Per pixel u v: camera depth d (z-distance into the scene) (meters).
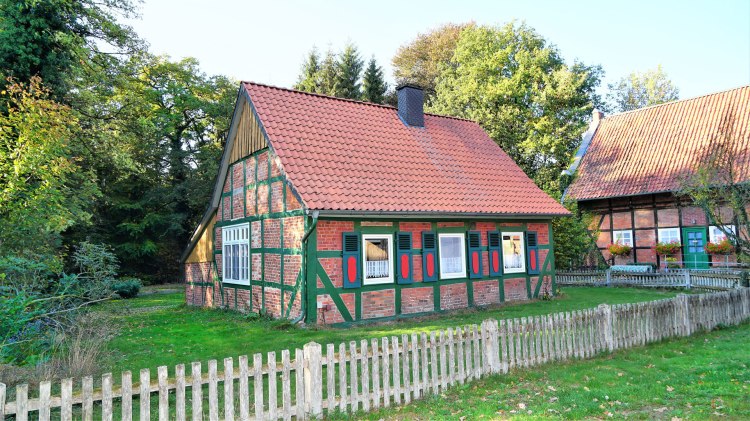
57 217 12.13
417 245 14.00
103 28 21.41
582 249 23.75
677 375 7.49
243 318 14.20
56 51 17.73
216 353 9.59
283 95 15.44
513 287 16.17
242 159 16.09
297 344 10.09
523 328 7.91
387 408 6.25
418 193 14.30
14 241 10.55
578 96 31.41
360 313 12.80
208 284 18.22
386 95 44.41
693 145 23.16
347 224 12.80
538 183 27.02
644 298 16.70
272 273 13.94
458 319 13.11
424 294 14.00
